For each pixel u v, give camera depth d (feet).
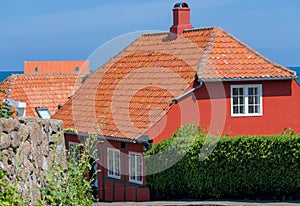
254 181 74.38
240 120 96.84
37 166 36.99
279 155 73.15
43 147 38.42
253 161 74.02
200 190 76.64
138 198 87.20
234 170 74.95
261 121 98.53
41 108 127.95
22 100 131.03
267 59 101.55
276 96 100.01
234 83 96.43
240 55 101.24
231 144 74.64
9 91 133.69
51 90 135.33
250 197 75.51
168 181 79.61
